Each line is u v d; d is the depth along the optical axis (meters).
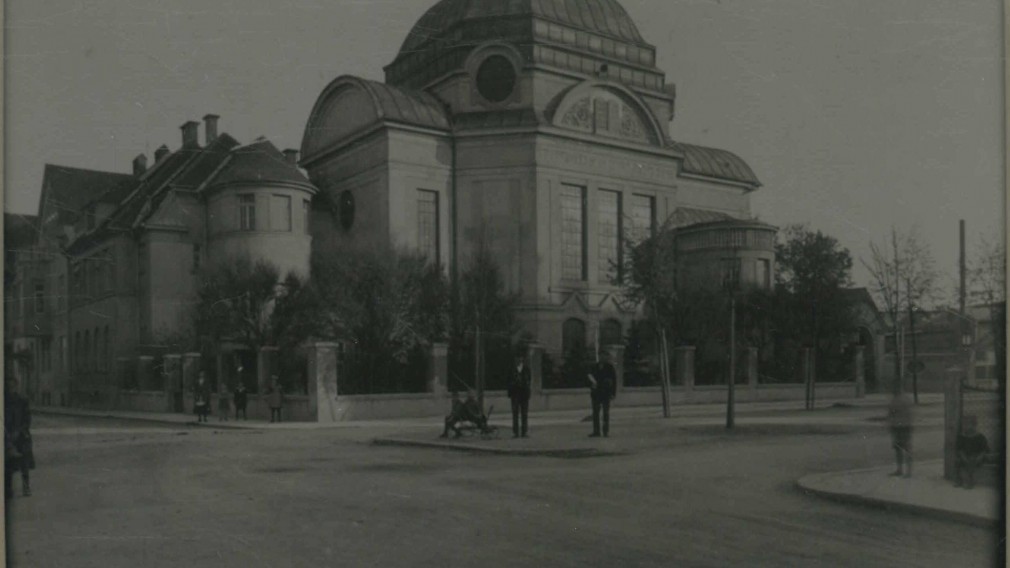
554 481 13.03
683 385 37.62
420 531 9.57
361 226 45.12
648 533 9.39
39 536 9.61
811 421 24.69
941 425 21.06
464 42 46.38
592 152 46.75
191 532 9.73
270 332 33.78
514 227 44.69
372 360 30.80
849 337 42.56
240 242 40.91
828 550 8.66
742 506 10.83
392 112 43.44
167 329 42.03
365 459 16.62
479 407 20.64
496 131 44.75
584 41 48.12
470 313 33.66
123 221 43.75
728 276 38.09
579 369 36.72
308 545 9.02
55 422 32.62
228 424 29.22
